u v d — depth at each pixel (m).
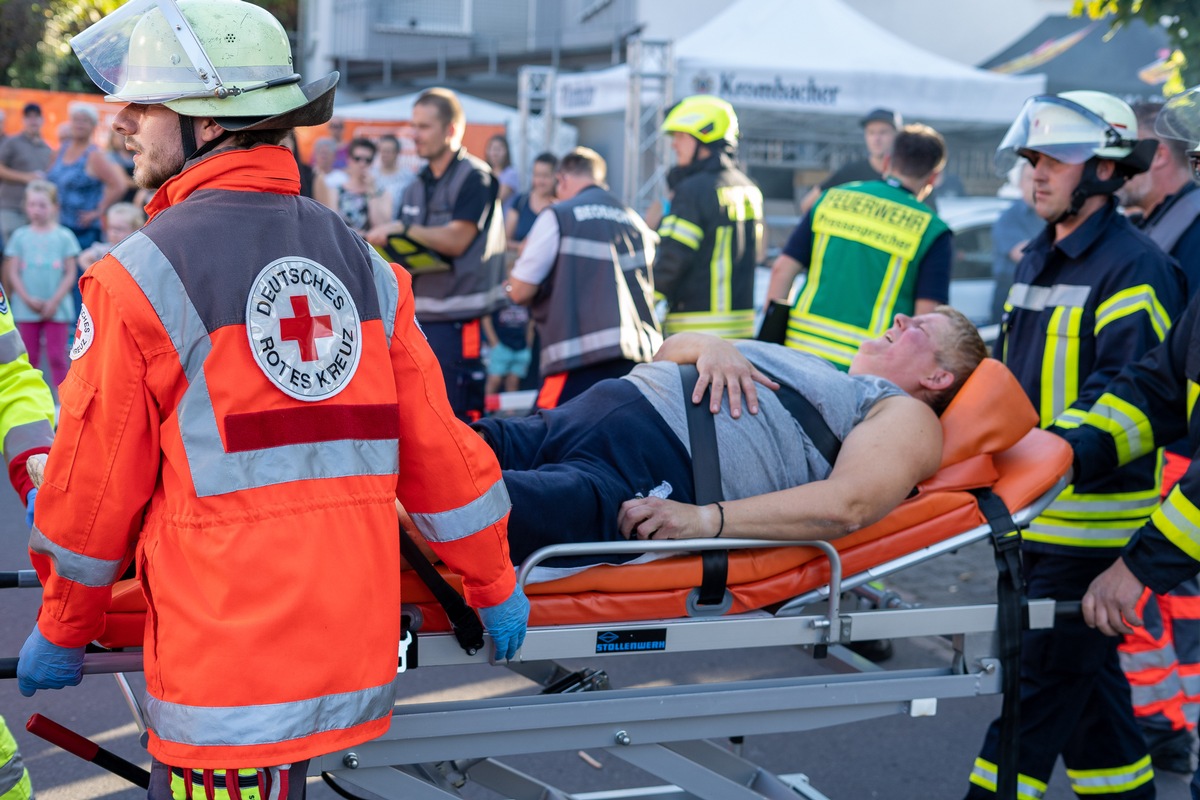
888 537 2.63
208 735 1.72
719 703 2.37
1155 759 3.74
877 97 9.73
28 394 2.37
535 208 9.98
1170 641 3.70
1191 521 2.44
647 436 2.67
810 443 2.75
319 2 18.55
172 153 1.86
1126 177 3.15
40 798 3.33
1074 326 3.18
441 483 1.95
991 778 3.04
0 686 4.12
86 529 1.75
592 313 4.87
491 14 19.30
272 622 1.73
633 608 2.41
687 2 15.12
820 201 4.78
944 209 10.05
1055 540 3.12
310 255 1.83
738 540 2.38
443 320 5.94
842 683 2.47
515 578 2.10
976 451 2.74
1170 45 5.49
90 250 9.27
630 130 9.73
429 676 4.39
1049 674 2.98
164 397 1.73
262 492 1.75
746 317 5.67
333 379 1.82
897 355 3.00
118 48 1.84
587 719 2.28
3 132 10.41
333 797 3.42
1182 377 2.80
